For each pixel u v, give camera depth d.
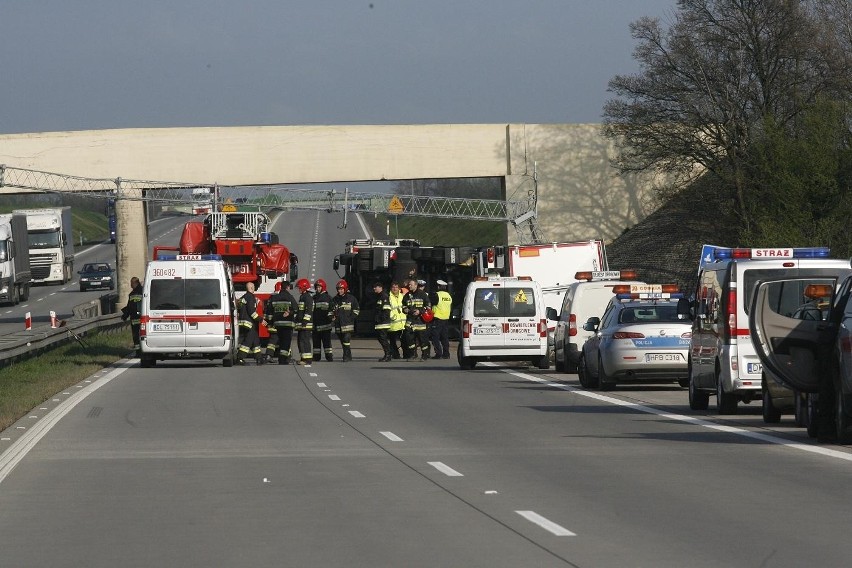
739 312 60.56
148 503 35.41
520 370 104.44
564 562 26.33
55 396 77.31
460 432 54.75
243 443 50.84
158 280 107.69
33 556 27.95
